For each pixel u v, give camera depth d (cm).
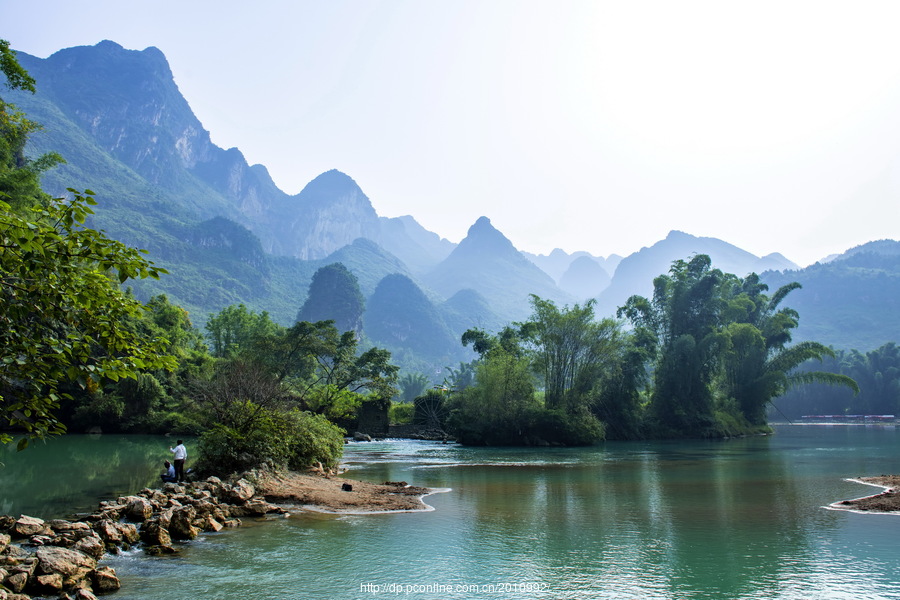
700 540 1411
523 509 1848
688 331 7494
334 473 2739
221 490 1806
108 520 1337
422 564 1182
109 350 785
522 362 6162
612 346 6366
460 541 1385
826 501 2020
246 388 2581
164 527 1373
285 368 6606
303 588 1023
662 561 1219
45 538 1170
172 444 4269
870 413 13988
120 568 1127
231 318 9494
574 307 6569
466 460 3884
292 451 2475
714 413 7106
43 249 700
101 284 746
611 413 6694
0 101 3738
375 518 1664
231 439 2250
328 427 2983
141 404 5609
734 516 1734
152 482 2270
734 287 8631
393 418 7912
